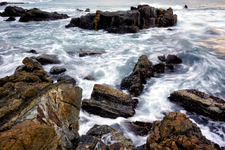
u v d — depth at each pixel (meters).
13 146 2.34
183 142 3.60
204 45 14.11
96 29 20.59
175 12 27.91
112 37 17.72
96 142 4.27
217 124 5.89
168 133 3.96
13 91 3.93
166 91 8.11
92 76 9.47
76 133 4.61
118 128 5.57
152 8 20.28
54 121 3.80
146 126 5.85
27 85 4.12
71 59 11.82
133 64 11.16
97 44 15.49
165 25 21.25
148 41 16.09
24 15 25.75
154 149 3.57
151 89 8.30
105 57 12.32
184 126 4.07
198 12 27.27
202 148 3.43
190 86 8.49
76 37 17.91
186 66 10.84
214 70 9.90
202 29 19.12
